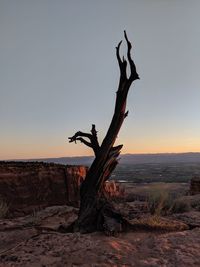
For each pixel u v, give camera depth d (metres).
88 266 6.82
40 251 7.70
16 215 18.14
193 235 9.20
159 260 7.27
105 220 9.59
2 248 8.66
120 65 10.77
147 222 10.15
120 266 6.86
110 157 10.64
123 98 10.81
